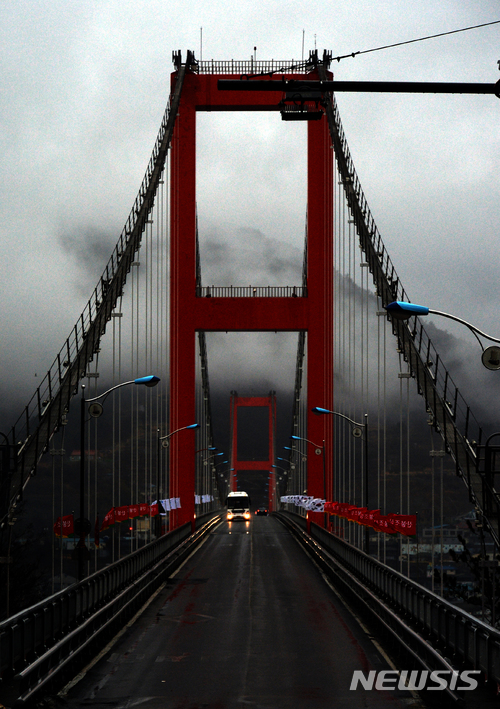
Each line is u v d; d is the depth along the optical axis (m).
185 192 72.12
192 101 72.00
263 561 48.72
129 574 30.59
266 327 72.00
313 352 71.94
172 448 71.06
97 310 42.34
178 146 72.19
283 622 26.08
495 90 13.20
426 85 13.22
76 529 24.27
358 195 55.50
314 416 71.50
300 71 66.25
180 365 71.31
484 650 15.41
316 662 19.73
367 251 49.81
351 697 16.23
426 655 18.28
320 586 36.41
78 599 21.75
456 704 14.59
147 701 15.89
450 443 28.36
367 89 13.33
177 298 72.00
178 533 56.62
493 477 25.31
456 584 39.66
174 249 72.12
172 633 23.97
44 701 15.77
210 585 36.69
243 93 71.94
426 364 33.62
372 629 24.72
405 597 22.95
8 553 26.31
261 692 16.64
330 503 51.28
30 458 30.09
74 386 36.06
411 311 19.67
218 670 18.80
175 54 71.50
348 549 37.72
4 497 26.81
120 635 23.66
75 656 18.58
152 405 64.56
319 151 72.69
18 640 16.36
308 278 72.69
